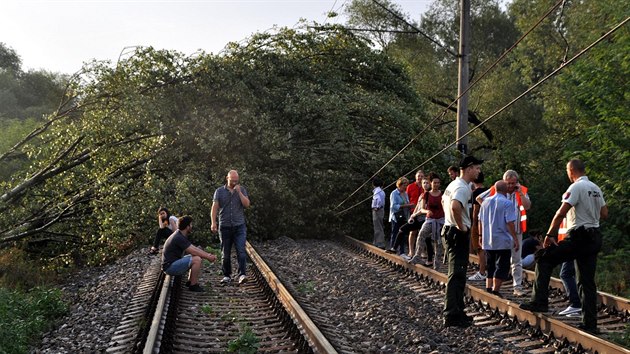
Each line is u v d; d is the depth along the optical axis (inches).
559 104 965.8
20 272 612.7
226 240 450.6
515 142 1285.7
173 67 789.2
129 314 361.1
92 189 764.6
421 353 264.8
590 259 280.2
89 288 523.5
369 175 875.4
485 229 366.3
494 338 283.9
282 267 547.8
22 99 2773.1
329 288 444.1
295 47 916.0
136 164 797.2
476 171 312.8
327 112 823.7
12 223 762.2
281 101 858.1
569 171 288.8
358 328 319.6
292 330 294.0
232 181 447.8
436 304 376.2
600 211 283.0
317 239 879.1
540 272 293.6
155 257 629.6
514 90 1309.1
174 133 794.8
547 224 743.1
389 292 422.9
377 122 906.7
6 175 963.3
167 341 274.8
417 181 584.1
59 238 818.8
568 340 263.4
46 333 347.9
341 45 931.3
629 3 632.4
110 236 707.4
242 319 335.9
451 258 314.3
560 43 1131.3
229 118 804.0
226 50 881.5
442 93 1435.8
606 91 604.7
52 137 787.4
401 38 1445.6
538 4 1162.6
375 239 682.8
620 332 283.0
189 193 728.3
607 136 590.2
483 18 1635.1
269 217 828.0
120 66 770.2
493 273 379.6
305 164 848.3
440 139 904.3
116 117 745.6
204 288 429.4
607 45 642.2
